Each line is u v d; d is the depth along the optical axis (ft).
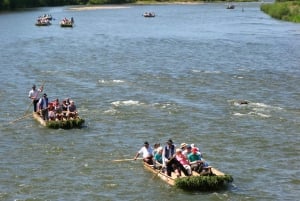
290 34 655.76
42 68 417.69
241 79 374.02
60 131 255.91
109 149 230.68
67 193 185.78
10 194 184.44
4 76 384.88
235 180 197.67
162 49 525.34
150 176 200.64
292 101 312.71
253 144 237.25
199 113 286.46
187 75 388.37
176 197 182.29
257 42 574.97
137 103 307.37
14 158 219.61
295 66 425.28
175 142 240.32
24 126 264.31
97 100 314.35
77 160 217.15
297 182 196.85
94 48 534.37
